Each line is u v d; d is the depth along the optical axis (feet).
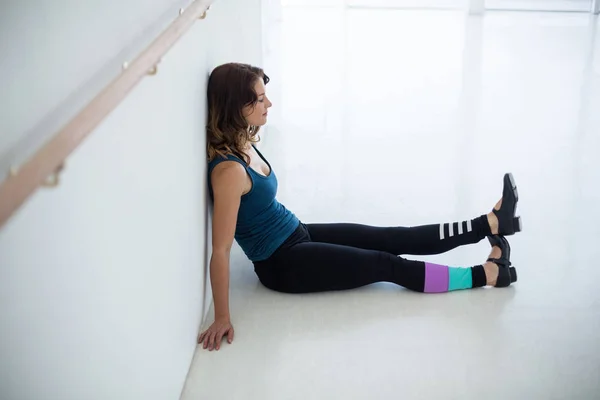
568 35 20.29
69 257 3.62
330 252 7.90
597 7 22.25
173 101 5.92
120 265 4.48
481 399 6.22
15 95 3.15
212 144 7.55
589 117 14.38
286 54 18.80
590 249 9.17
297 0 23.77
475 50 18.99
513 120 14.32
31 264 3.24
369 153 12.87
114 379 4.38
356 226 8.57
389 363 6.77
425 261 8.91
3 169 3.05
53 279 3.45
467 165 12.21
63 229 3.54
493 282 8.12
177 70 6.05
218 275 7.24
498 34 20.40
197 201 7.07
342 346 7.07
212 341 7.09
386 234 8.48
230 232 7.28
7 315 3.07
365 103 15.51
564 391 6.32
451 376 6.56
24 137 3.22
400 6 23.21
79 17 3.73
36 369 3.32
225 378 6.57
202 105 7.27
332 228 8.54
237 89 7.32
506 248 8.21
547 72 17.22
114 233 4.34
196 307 7.14
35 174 2.90
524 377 6.54
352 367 6.70
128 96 4.60
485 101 15.43
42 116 3.37
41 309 3.34
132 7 4.65
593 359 6.80
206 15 7.45
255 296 8.11
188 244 6.68
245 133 7.59
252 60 13.01
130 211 4.69
